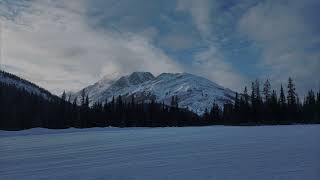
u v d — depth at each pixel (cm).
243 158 1344
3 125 7869
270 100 8312
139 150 1806
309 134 2734
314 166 1109
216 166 1173
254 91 8625
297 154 1411
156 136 3131
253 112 8400
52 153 1794
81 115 9394
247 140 2253
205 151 1644
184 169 1136
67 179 1040
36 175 1125
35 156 1673
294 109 8125
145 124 9819
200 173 1053
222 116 10075
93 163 1357
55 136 3831
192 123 10150
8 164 1392
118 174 1087
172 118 10069
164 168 1172
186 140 2430
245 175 996
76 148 2056
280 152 1494
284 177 950
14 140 3127
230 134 3119
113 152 1748
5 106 8269
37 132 5131
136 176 1043
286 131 3400
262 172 1031
